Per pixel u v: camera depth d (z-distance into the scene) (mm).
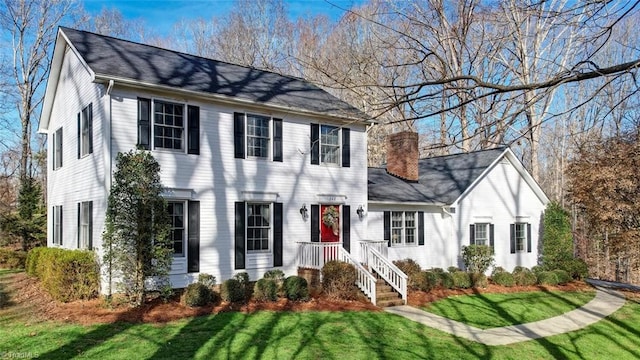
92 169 14250
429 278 17188
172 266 14023
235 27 35500
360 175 18734
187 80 14977
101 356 8727
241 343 9859
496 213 22609
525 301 16859
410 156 23031
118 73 13164
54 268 12805
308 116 17297
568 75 4684
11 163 36531
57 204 18609
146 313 11734
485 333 12312
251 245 16000
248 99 15484
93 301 12750
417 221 20688
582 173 20234
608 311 16047
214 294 13164
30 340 9531
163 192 13859
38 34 32250
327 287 14922
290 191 16781
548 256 22812
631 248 18656
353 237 18312
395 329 11867
